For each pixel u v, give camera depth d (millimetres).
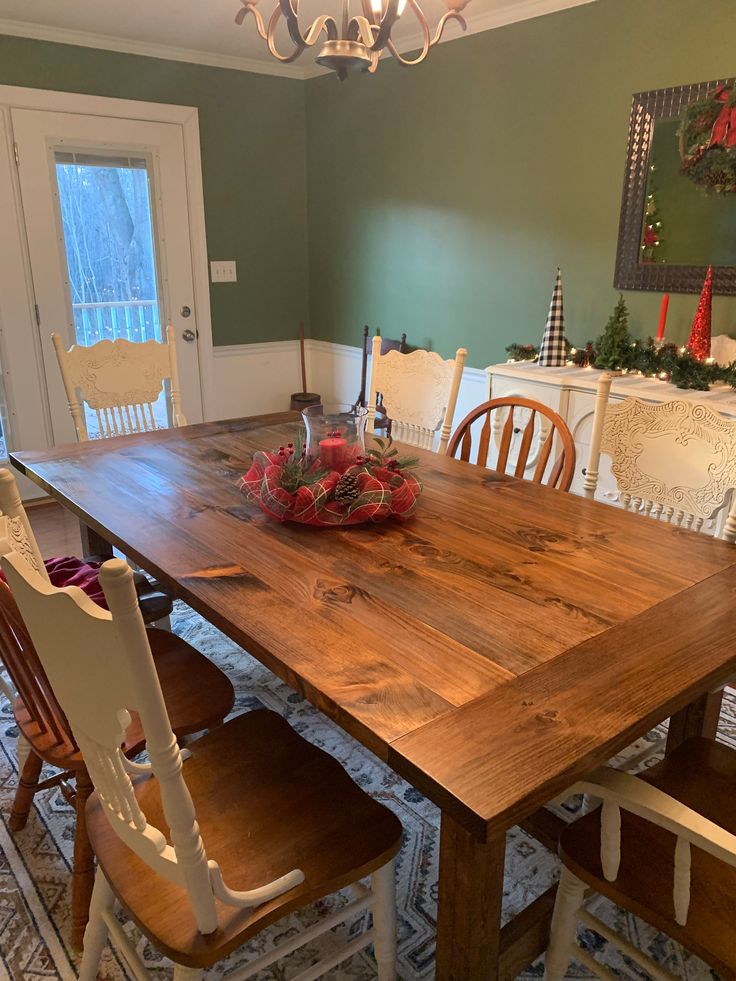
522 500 1757
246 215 4289
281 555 1421
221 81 3992
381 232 4082
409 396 2488
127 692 780
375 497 1532
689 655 1071
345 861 1073
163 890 1023
